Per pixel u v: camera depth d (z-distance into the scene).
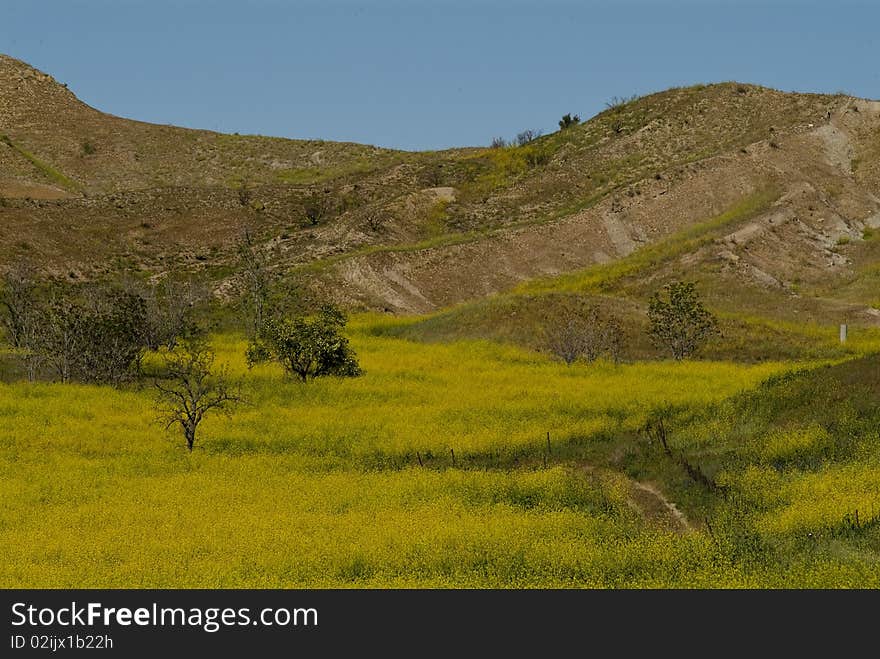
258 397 43.41
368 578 21.75
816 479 27.83
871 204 86.62
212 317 72.06
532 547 22.78
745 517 25.72
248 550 22.83
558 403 40.38
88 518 26.12
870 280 70.44
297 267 84.31
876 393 34.59
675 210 89.19
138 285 73.69
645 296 68.88
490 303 64.06
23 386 44.53
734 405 37.59
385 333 65.69
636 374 47.97
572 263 83.62
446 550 22.69
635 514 27.11
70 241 95.25
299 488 29.50
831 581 20.20
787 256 75.12
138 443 36.03
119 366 47.97
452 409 40.06
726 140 105.06
